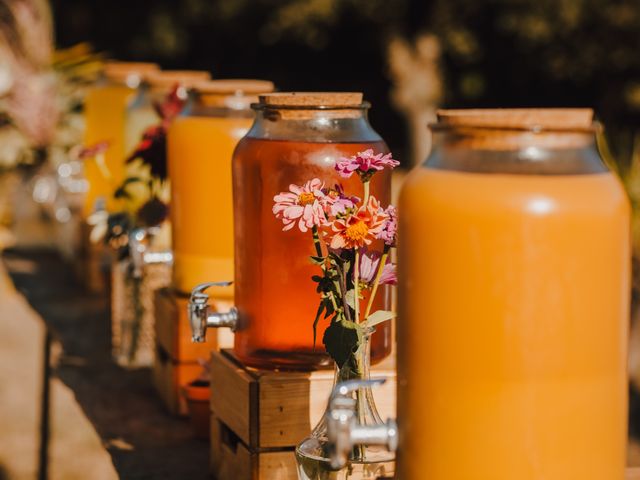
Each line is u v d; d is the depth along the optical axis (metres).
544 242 1.16
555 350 1.18
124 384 2.98
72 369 3.15
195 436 2.46
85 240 4.14
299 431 1.89
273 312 1.85
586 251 1.18
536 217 1.16
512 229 1.16
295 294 1.84
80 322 3.72
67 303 4.01
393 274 1.65
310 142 1.83
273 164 1.83
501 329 1.18
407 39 15.55
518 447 1.19
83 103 5.30
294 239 1.83
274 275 1.85
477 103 15.73
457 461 1.21
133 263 2.80
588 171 1.21
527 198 1.16
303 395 1.88
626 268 1.23
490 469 1.20
